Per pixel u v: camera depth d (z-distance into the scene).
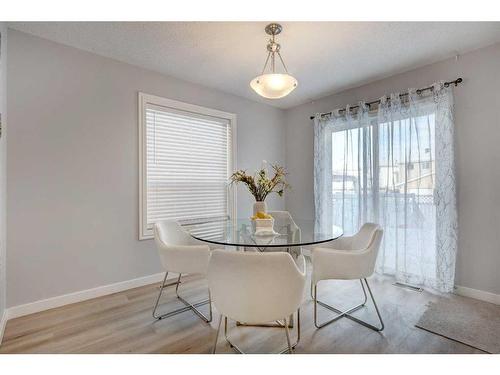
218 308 1.52
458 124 2.69
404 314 2.24
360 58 2.78
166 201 3.21
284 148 4.57
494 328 2.01
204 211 3.55
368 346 1.80
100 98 2.69
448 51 2.63
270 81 2.08
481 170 2.55
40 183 2.35
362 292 2.73
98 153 2.67
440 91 2.74
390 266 3.12
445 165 2.70
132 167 2.91
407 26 2.23
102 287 2.69
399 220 3.04
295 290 1.44
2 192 2.06
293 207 4.46
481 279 2.54
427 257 2.85
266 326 2.08
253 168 4.12
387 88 3.27
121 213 2.82
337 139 3.73
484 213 2.53
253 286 1.37
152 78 3.07
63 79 2.48
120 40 2.43
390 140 3.11
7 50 2.19
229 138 3.83
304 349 1.77
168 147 3.23
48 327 2.06
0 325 1.94
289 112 4.52
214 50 2.61
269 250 2.39
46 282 2.37
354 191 3.50
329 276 1.98
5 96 2.15
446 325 2.06
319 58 2.78
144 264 2.98
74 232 2.53
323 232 2.31
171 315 2.27
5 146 2.15
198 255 2.09
